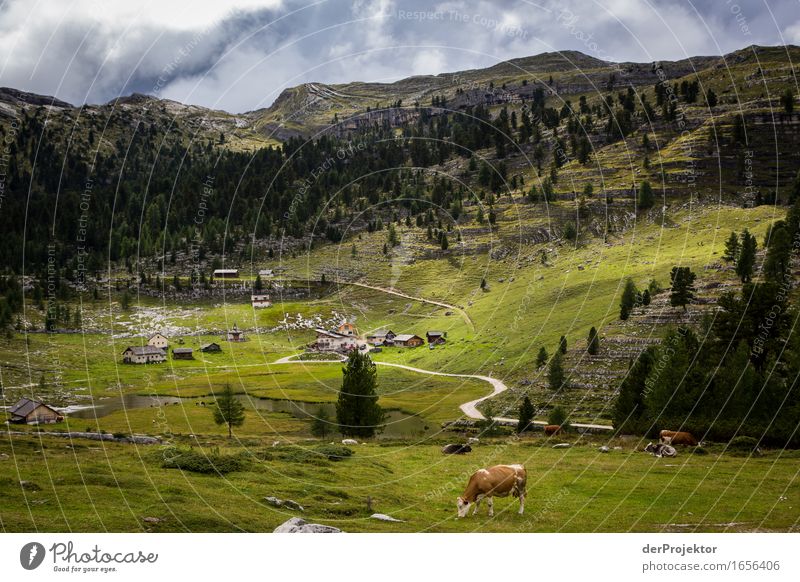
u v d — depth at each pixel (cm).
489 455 5325
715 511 3456
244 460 4084
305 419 9400
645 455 5272
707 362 7581
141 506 3020
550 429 7088
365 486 3853
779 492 3856
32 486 3216
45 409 8681
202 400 11769
